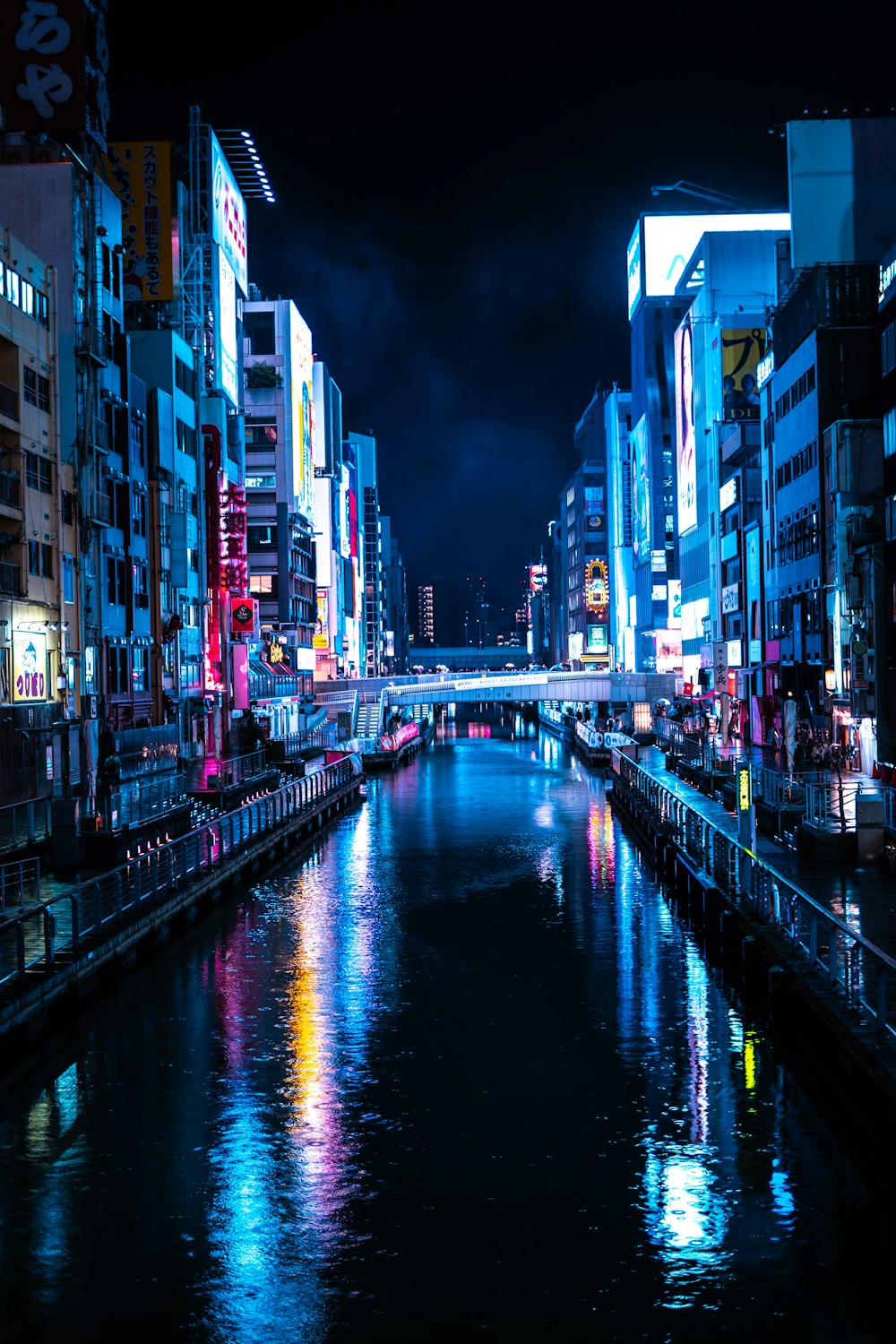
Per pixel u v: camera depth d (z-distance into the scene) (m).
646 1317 19.55
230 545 106.81
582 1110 27.66
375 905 51.34
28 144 70.00
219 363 110.00
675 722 124.12
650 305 199.50
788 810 51.16
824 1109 27.31
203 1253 21.61
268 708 115.44
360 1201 23.45
